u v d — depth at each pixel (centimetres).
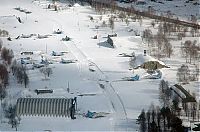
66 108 14975
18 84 17950
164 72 19612
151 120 14300
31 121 14712
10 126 14275
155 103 16075
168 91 16412
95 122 14650
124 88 17712
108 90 17525
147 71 19650
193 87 17512
